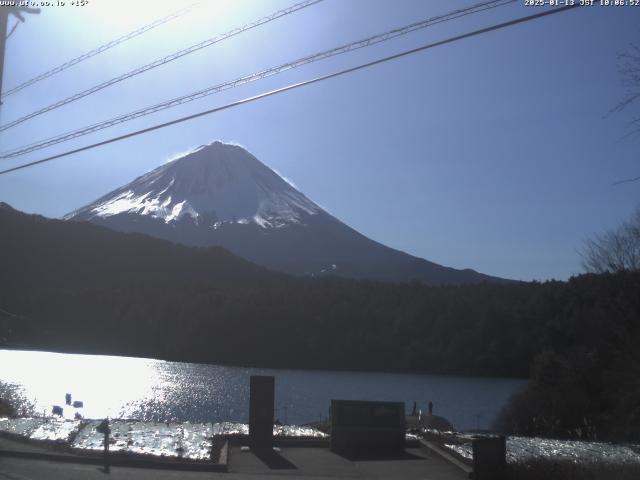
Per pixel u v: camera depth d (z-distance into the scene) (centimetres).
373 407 1864
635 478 1434
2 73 1872
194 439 1816
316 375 8906
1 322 8388
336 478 1483
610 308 3812
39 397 5341
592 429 3192
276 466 1598
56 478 1351
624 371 3484
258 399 1852
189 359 10444
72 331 10375
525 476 1507
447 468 1631
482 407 6075
